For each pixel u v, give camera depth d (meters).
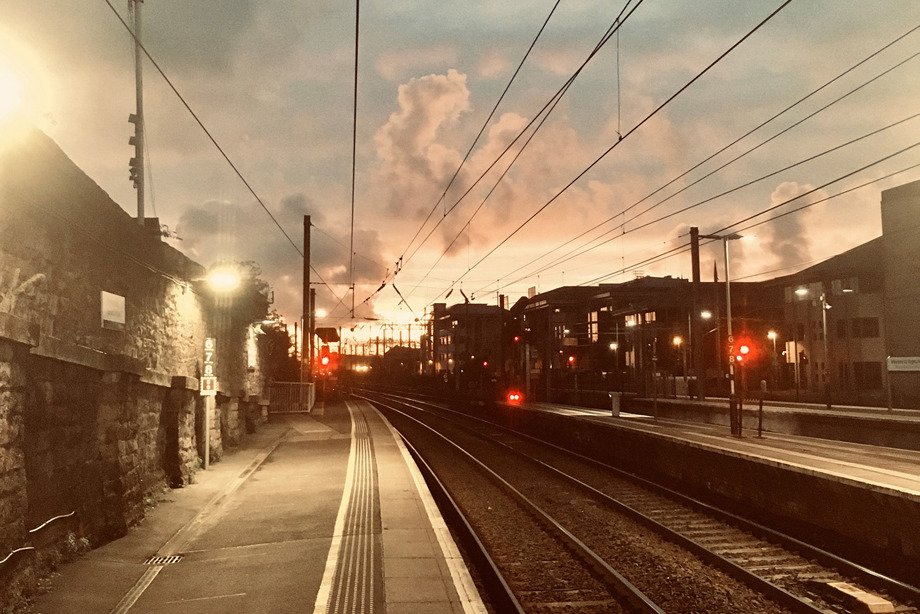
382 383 108.62
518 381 57.12
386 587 8.16
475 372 78.56
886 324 40.84
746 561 10.76
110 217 10.73
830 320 55.91
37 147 7.91
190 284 16.19
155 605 7.58
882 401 43.97
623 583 9.32
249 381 25.95
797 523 14.17
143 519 11.66
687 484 19.91
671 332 64.50
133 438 11.62
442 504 16.52
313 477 16.38
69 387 9.18
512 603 8.61
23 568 7.40
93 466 9.95
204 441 17.31
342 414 37.66
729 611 8.45
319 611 7.37
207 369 16.91
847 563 9.98
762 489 15.78
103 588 8.08
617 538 12.51
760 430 22.69
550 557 11.17
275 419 32.91
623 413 37.19
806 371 57.94
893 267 40.47
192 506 12.95
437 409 55.50
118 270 11.40
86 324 10.00
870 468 14.12
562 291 75.75
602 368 71.75
